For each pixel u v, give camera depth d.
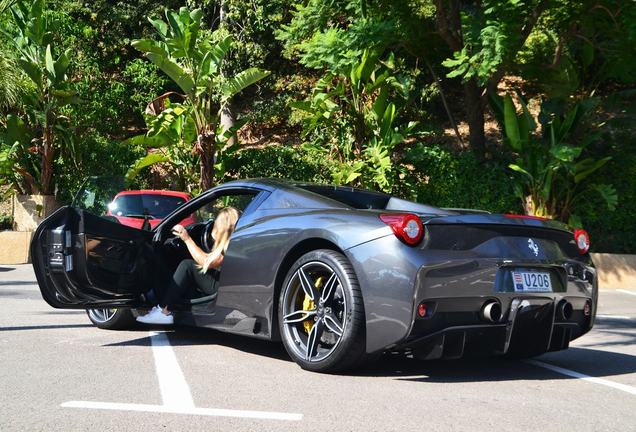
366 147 15.97
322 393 3.69
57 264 5.12
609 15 14.30
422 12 15.48
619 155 15.16
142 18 24.03
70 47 20.53
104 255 5.17
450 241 4.02
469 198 15.67
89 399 3.48
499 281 4.08
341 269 4.10
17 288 9.84
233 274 4.80
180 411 3.26
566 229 4.51
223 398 3.53
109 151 18.30
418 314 3.87
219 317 4.94
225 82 15.51
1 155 17.31
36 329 5.91
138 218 10.80
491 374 4.43
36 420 3.10
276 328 4.55
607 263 13.72
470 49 14.04
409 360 4.82
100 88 21.50
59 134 17.66
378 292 3.96
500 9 12.57
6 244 15.04
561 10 14.53
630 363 5.11
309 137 22.16
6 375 4.03
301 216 4.52
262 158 17.47
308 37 15.91
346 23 19.28
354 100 15.66
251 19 20.53
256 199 4.98
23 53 17.55
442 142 20.92
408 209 4.69
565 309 4.38
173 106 16.41
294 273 4.36
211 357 4.67
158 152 18.36
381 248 3.98
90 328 6.01
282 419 3.15
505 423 3.20
